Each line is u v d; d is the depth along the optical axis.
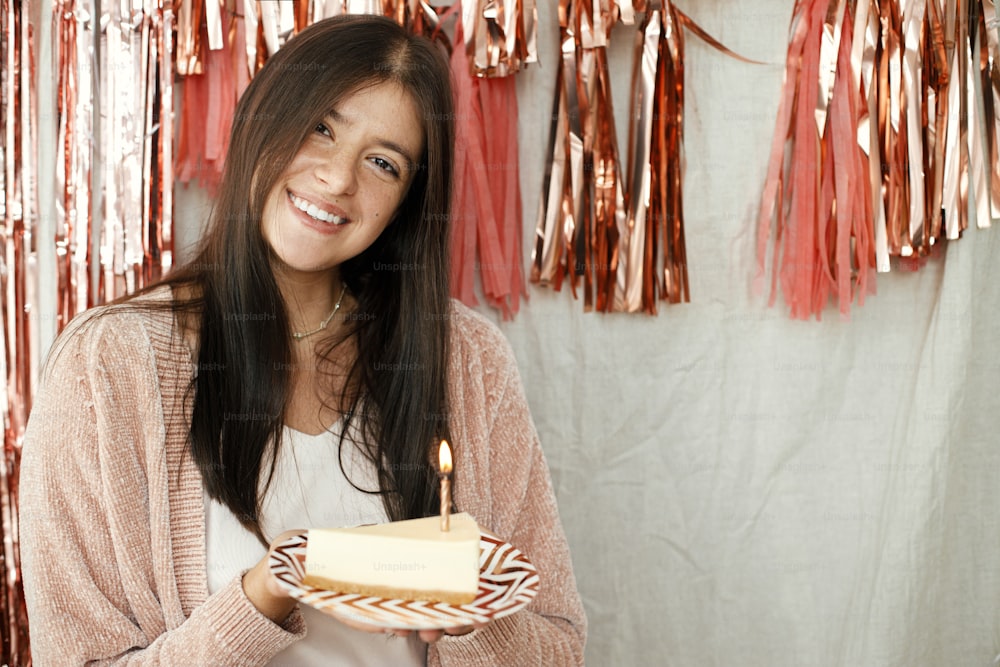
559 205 1.51
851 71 1.50
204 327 1.03
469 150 1.46
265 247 1.04
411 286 1.12
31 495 0.96
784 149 1.54
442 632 0.81
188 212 1.50
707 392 1.60
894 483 1.59
